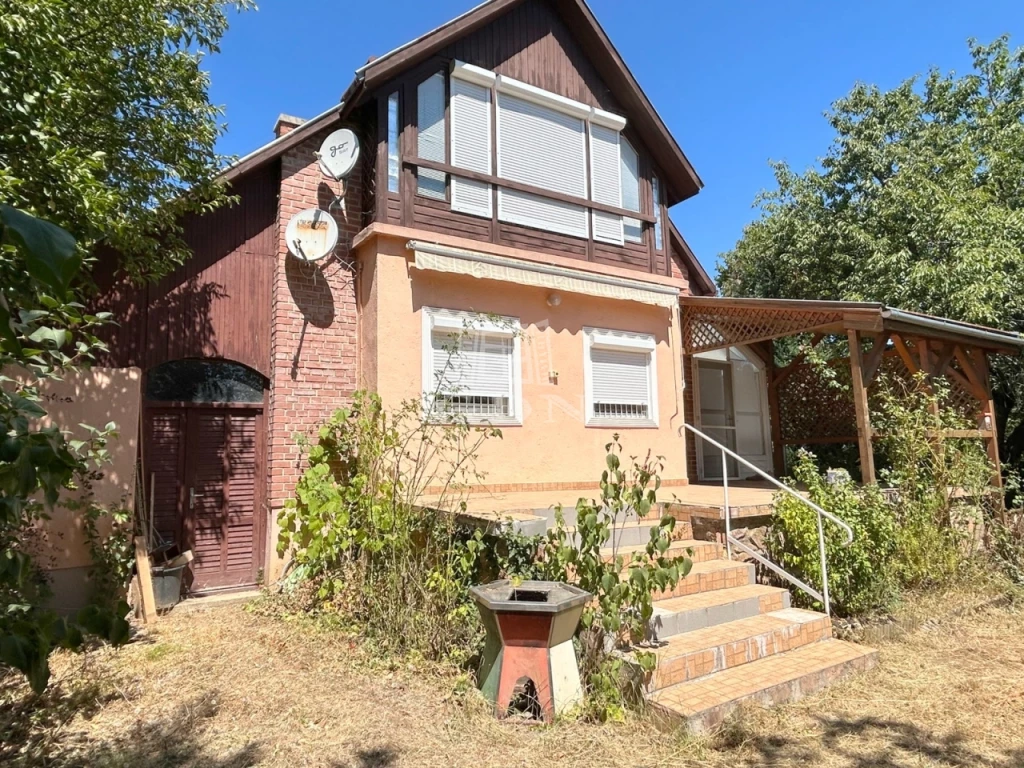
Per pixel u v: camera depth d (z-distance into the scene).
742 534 7.80
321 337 8.89
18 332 1.90
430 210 9.15
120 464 7.11
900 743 4.59
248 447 8.62
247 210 8.84
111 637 1.67
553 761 4.21
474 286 9.44
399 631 5.93
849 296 15.83
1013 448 15.09
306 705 4.83
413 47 8.93
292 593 7.59
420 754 4.21
